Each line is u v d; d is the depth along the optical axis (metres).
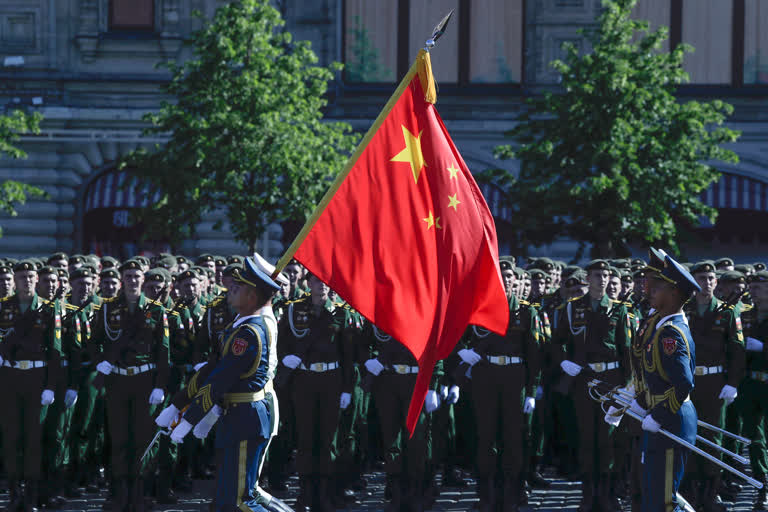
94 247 70.31
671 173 52.09
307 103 53.84
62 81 69.62
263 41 51.81
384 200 17.14
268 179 52.06
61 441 25.86
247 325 17.12
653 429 18.05
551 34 73.06
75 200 70.12
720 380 25.44
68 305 26.12
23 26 69.81
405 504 24.75
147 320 24.75
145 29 70.81
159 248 69.25
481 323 18.11
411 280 17.09
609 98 51.72
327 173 52.25
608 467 24.81
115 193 69.38
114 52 70.19
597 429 24.86
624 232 52.81
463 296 17.52
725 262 31.97
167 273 26.22
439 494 27.88
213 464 30.77
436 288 17.27
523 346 25.27
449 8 74.38
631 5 53.56
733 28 74.75
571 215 54.47
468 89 73.69
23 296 24.77
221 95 50.97
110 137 68.00
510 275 25.50
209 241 67.94
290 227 70.31
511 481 25.08
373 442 31.80
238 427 17.03
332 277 16.72
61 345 24.75
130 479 24.81
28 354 24.52
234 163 50.25
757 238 73.06
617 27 53.28
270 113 50.34
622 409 19.39
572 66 54.00
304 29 73.00
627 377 24.89
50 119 68.62
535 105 55.78
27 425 24.58
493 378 25.02
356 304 16.75
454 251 17.44
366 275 16.89
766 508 26.17
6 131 59.59
